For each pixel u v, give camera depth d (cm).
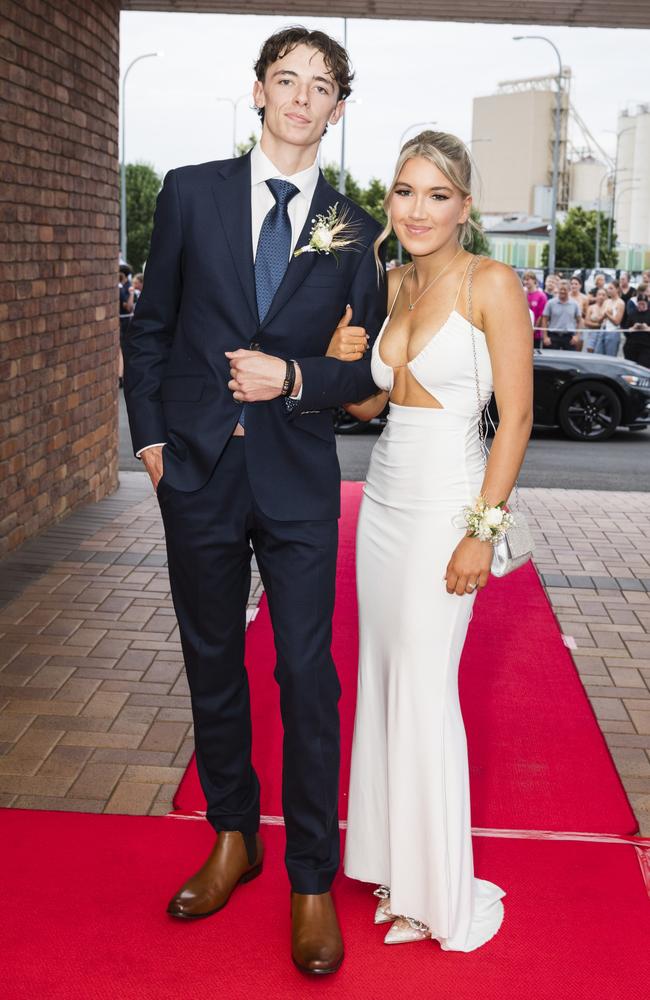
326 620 254
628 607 535
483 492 243
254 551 259
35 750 353
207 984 235
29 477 616
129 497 763
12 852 288
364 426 1143
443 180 237
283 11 823
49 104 612
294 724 248
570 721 387
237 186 244
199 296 244
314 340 248
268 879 279
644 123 11769
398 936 253
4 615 488
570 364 1138
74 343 682
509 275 240
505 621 505
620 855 294
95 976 236
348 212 254
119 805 317
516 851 295
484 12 831
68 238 658
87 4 673
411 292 256
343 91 244
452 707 252
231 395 245
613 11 820
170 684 413
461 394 248
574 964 245
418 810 250
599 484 901
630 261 7131
